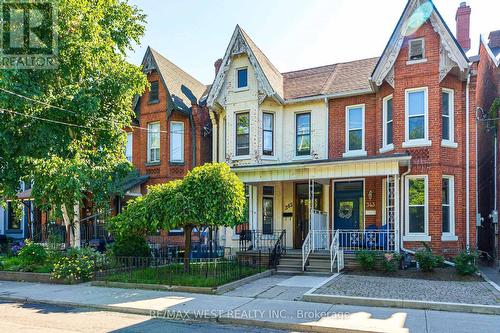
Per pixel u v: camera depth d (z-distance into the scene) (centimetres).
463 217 1633
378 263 1468
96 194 1741
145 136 2238
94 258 1497
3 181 1705
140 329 847
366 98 1839
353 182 1841
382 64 1691
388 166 1509
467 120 1666
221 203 1298
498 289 1147
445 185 1627
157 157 2214
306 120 1981
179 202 1263
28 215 2622
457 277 1335
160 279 1304
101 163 1789
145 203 1329
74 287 1325
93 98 1688
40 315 980
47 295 1196
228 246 1909
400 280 1309
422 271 1410
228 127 2028
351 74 2039
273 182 1873
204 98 2366
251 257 1702
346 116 1881
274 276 1477
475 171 1647
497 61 1736
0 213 3017
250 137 1973
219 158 2123
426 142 1593
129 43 2009
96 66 1780
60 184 1488
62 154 1730
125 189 2023
